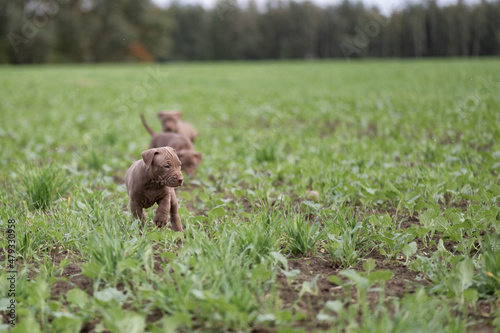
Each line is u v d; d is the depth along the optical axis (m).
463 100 17.52
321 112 16.64
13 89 25.88
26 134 12.76
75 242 4.98
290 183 7.97
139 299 3.86
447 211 5.70
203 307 3.59
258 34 75.06
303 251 4.97
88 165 9.36
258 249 4.60
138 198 5.21
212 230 5.30
